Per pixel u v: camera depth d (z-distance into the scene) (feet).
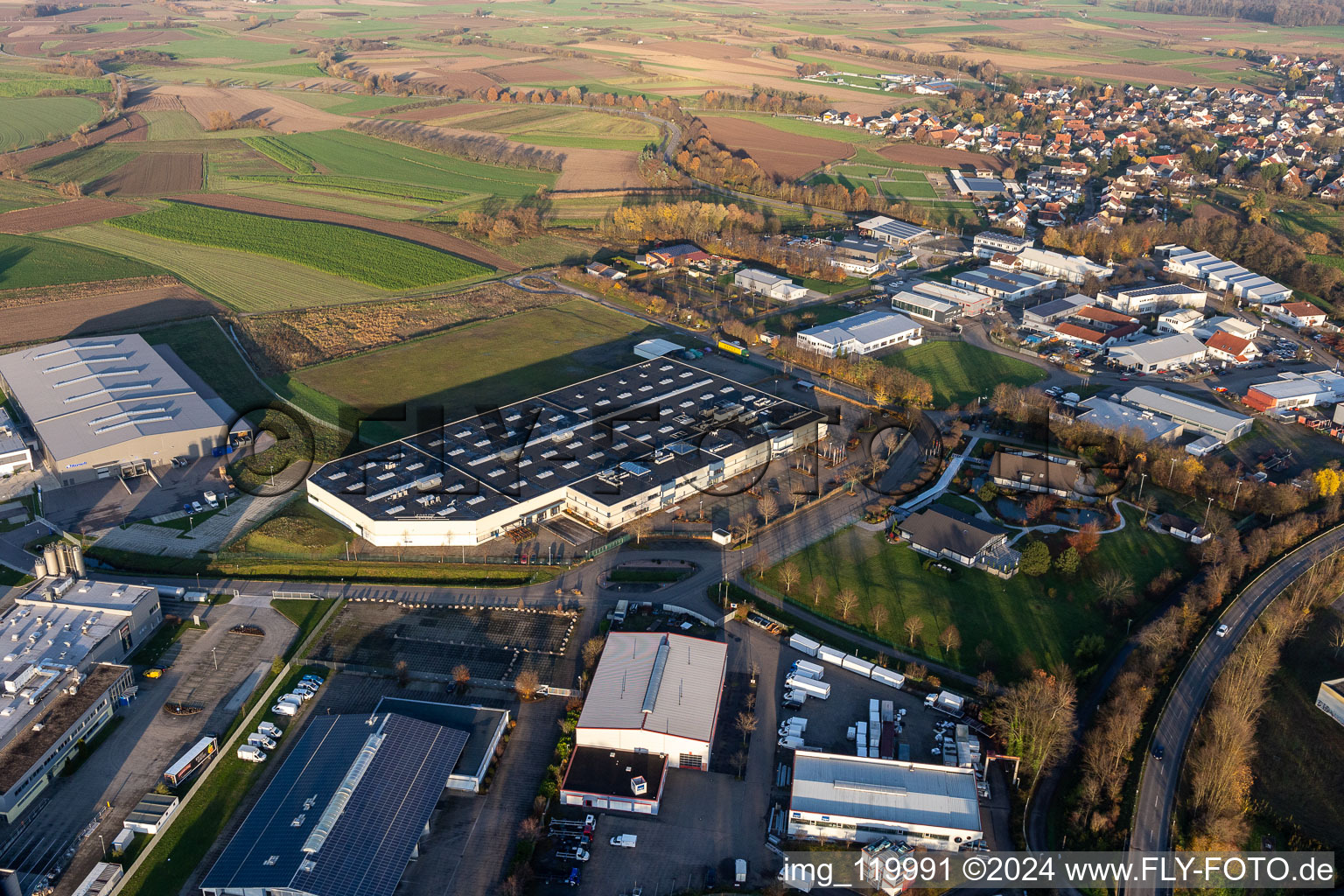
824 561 635.25
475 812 445.37
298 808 426.10
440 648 552.00
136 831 428.97
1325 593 602.85
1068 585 613.52
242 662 536.83
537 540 653.30
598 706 485.97
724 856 426.92
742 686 525.75
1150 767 471.62
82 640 520.01
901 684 526.16
